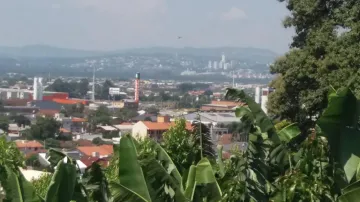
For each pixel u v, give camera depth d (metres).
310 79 18.81
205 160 7.36
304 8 18.83
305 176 7.05
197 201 7.30
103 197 6.98
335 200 6.97
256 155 7.34
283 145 7.56
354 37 17.00
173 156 8.82
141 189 6.72
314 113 18.83
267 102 20.53
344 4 18.22
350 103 7.05
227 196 7.09
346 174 7.06
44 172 10.30
